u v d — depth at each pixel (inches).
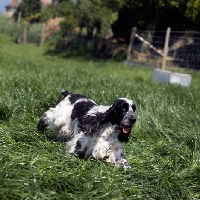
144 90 157.8
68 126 93.7
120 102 83.2
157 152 96.7
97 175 73.2
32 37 530.6
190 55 337.4
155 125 109.3
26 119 108.2
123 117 82.5
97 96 129.3
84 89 139.9
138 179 77.0
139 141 101.8
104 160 85.6
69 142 88.5
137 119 111.9
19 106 112.0
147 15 373.4
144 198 71.7
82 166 77.6
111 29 424.8
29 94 122.1
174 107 124.9
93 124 84.9
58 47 454.6
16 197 61.3
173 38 370.0
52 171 73.0
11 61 259.3
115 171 78.8
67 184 68.2
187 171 83.7
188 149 95.8
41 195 62.6
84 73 225.6
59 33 463.5
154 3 358.3
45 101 118.2
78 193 67.1
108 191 69.3
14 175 65.3
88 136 85.7
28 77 158.1
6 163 68.9
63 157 81.1
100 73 244.7
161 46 365.4
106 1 391.5
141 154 94.1
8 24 614.2
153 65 331.3
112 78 202.7
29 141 91.2
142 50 369.4
